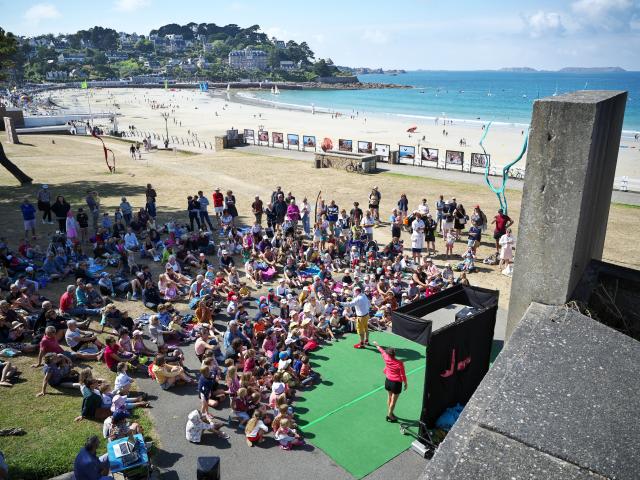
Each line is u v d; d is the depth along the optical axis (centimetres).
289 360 1227
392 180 3559
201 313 1462
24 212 2170
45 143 5203
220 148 4972
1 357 1247
